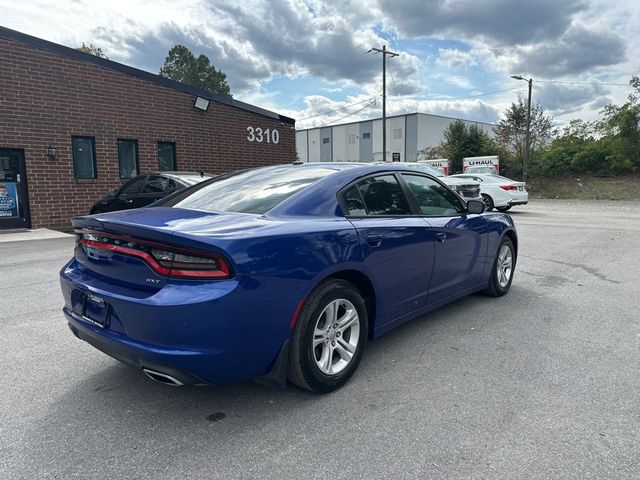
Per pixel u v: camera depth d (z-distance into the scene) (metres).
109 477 2.26
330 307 3.04
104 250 2.86
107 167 12.78
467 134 36.72
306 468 2.32
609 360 3.59
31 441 2.56
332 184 3.38
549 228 12.11
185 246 2.52
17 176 11.41
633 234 10.82
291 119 17.34
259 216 3.00
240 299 2.53
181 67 55.16
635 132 27.02
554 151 30.20
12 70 11.03
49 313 4.79
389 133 60.94
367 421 2.75
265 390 3.15
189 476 2.26
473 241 4.61
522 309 4.91
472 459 2.37
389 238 3.46
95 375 3.38
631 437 2.55
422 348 3.85
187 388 3.19
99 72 12.45
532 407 2.88
